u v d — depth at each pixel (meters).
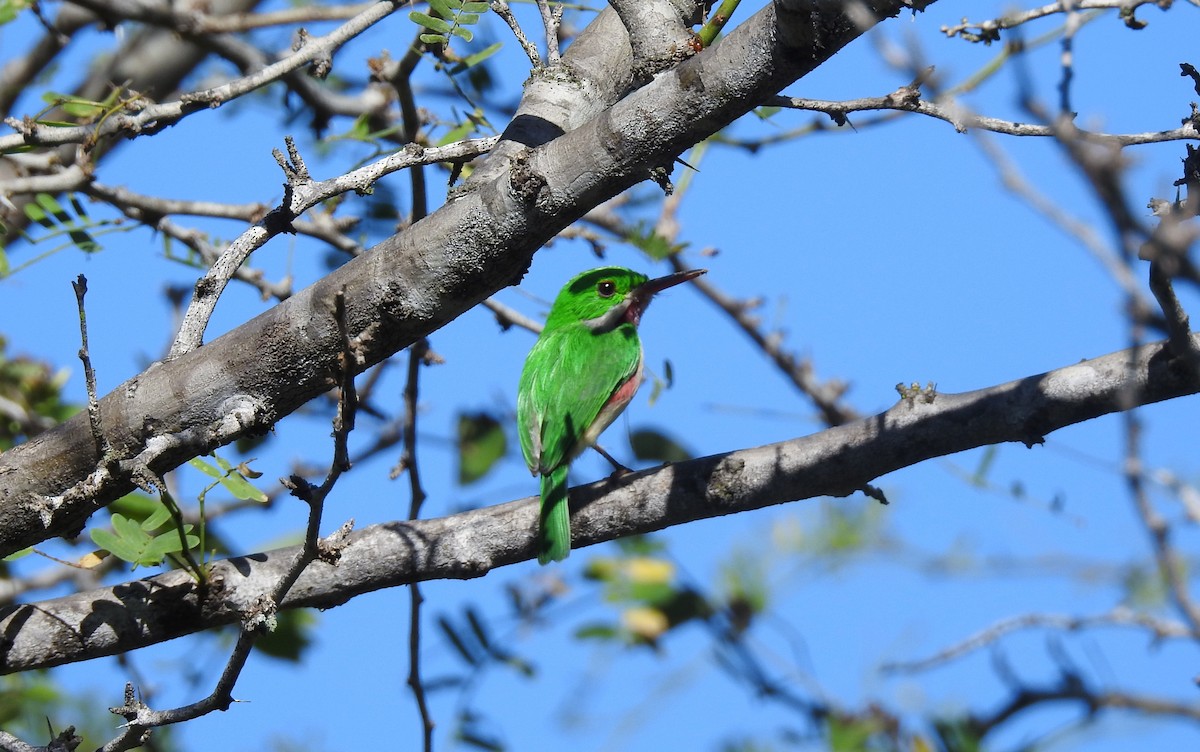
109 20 12.89
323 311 7.26
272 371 7.41
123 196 12.45
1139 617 11.25
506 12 8.95
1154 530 4.67
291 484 6.42
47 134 9.88
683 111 6.79
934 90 4.77
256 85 9.95
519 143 8.20
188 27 13.15
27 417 12.97
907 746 13.08
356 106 14.05
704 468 8.57
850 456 8.18
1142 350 7.59
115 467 7.00
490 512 8.76
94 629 7.91
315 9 13.54
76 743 7.48
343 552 8.34
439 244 7.12
